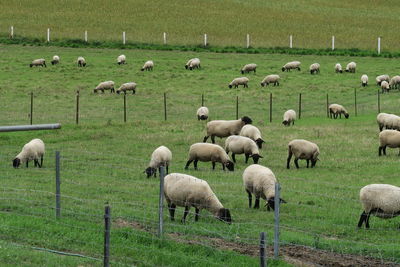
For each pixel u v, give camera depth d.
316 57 80.88
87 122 46.38
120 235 17.88
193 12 109.38
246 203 24.09
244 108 54.19
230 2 118.75
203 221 20.80
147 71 69.94
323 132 42.03
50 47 83.44
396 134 34.38
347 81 66.56
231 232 19.34
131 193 24.94
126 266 15.23
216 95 59.53
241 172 29.95
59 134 40.09
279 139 39.50
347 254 17.80
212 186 26.64
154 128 42.81
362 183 28.03
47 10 105.50
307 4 121.81
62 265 14.98
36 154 31.08
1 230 17.66
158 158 28.83
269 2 121.75
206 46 86.19
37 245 16.75
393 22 107.31
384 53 82.50
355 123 46.72
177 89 61.78
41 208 21.28
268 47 87.00
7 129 13.07
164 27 98.62
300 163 33.34
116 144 37.59
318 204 24.12
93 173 29.41
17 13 102.62
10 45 83.81
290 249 18.00
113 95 58.78
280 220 21.61
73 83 63.31
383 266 16.69
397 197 20.09
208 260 16.14
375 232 20.48
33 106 52.38
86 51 81.38
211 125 37.41
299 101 54.84
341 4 123.06
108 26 97.69
